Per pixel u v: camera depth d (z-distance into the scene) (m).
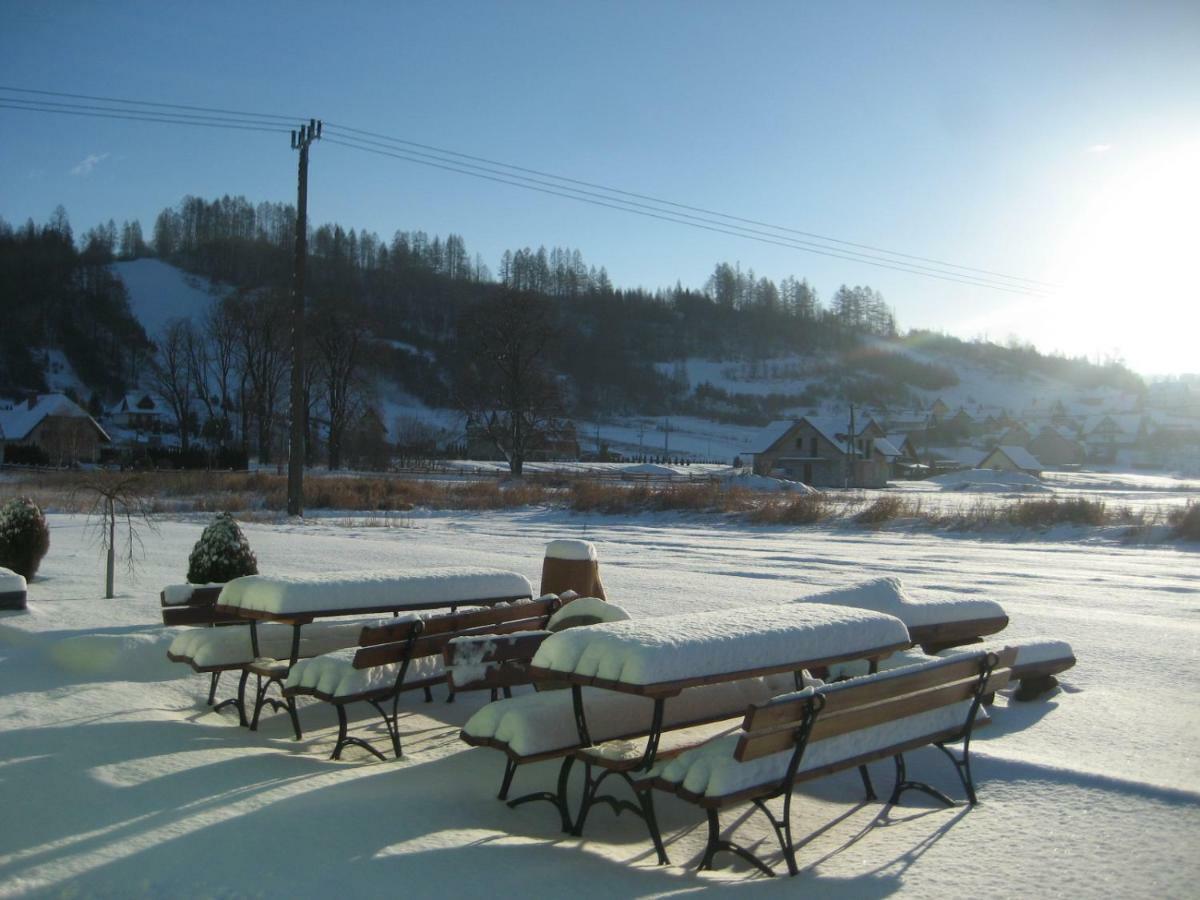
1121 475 98.19
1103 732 6.84
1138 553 21.88
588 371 176.38
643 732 5.56
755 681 6.40
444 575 7.75
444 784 5.57
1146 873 4.52
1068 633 10.80
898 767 5.59
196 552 10.59
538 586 14.43
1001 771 6.02
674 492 35.31
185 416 85.75
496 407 68.50
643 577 15.31
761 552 21.66
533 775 5.85
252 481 42.12
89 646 8.15
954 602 8.38
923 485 78.50
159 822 4.68
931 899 4.25
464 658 5.99
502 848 4.65
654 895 4.22
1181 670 8.82
